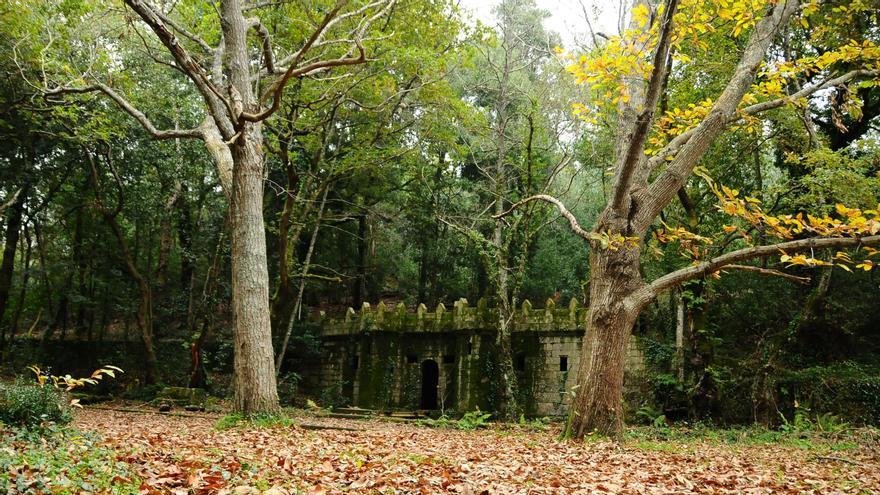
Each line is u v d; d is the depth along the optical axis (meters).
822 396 21.55
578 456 10.35
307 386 31.67
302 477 7.24
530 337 25.64
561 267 34.22
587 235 12.26
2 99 23.19
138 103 25.94
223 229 28.09
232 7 14.24
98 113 24.17
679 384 21.97
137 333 33.28
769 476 9.11
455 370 26.97
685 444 15.73
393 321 28.45
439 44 23.67
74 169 29.91
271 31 21.39
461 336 26.72
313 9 20.45
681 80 22.02
